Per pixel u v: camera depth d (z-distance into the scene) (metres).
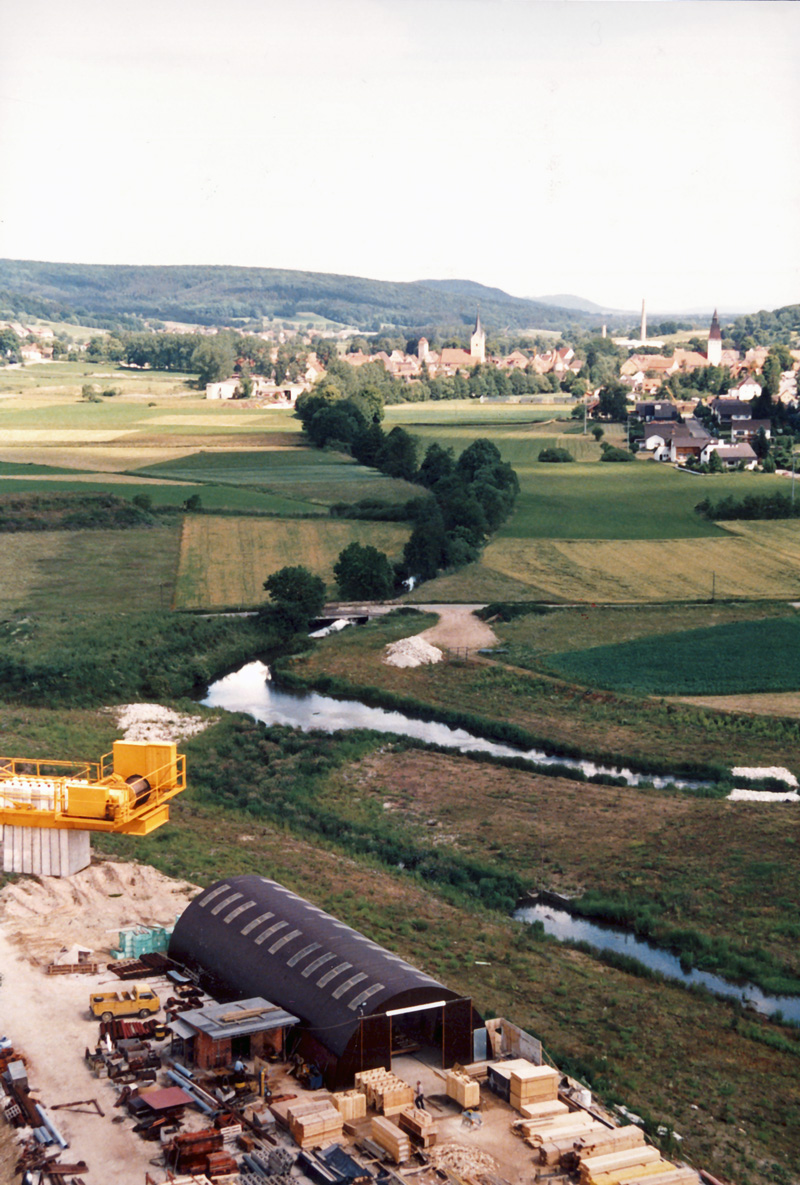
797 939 50.94
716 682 92.06
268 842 59.91
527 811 66.19
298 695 93.00
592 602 122.50
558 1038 41.47
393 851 60.12
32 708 85.00
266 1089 35.28
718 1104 38.25
